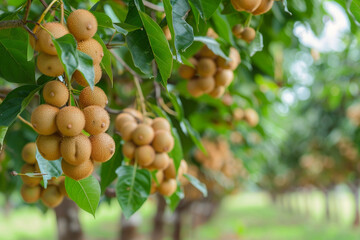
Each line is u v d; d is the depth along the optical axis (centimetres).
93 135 57
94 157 57
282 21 100
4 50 70
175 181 86
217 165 176
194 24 76
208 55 82
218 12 78
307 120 416
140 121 83
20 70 71
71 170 57
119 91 126
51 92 54
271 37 105
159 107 95
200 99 122
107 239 645
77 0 87
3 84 113
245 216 961
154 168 79
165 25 71
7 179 132
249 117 143
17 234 650
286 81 150
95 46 56
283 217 944
